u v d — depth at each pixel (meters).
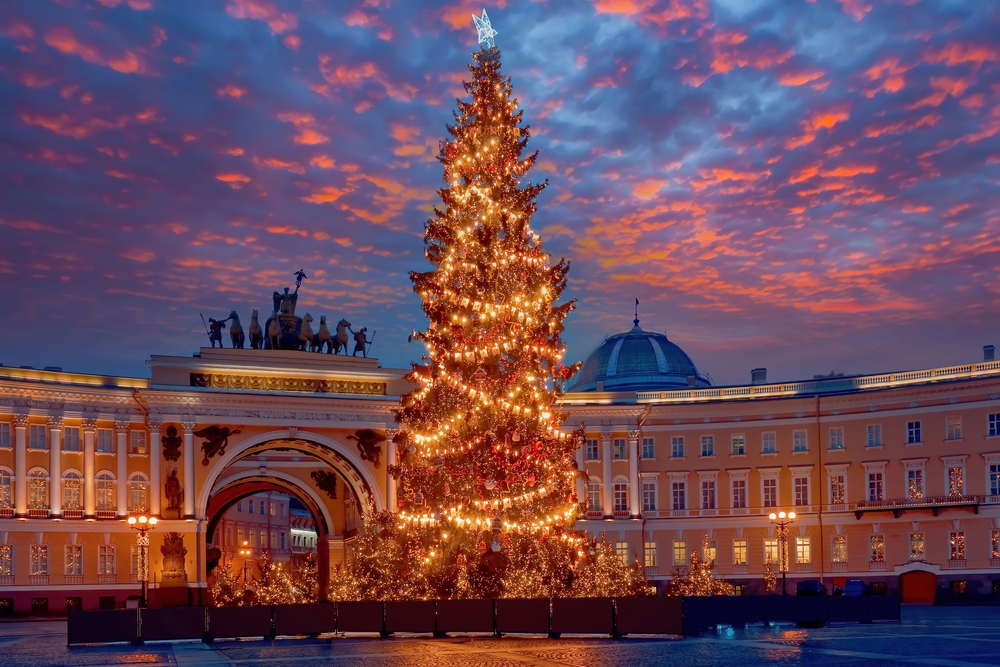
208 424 97.06
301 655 41.84
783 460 104.25
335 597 62.19
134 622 49.78
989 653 37.97
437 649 43.34
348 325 104.44
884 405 100.19
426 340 60.78
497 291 59.84
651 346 134.62
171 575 93.50
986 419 94.44
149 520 78.81
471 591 57.72
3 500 88.62
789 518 78.44
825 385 105.56
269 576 75.44
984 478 94.00
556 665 36.25
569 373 61.19
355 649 44.34
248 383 99.06
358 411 102.00
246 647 46.69
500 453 57.84
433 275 61.56
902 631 50.31
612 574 61.97
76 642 49.16
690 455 107.38
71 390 92.25
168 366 97.06
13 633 63.91
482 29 63.94
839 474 101.69
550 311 61.06
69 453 92.44
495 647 43.84
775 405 105.12
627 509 107.00
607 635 48.22
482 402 58.66
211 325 99.81
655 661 36.91
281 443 101.94
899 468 98.56
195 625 50.34
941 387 96.69
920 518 96.94
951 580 94.56
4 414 89.44
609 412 107.62
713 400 107.69
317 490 113.38
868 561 99.31
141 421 95.88
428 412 59.94
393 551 60.94
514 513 58.84
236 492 119.62
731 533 105.12
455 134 63.03
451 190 61.88
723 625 51.41
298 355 101.00
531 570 57.94
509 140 62.75
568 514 59.88
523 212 61.91
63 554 90.50
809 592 73.12
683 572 105.56
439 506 59.44
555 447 59.88
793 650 40.09
